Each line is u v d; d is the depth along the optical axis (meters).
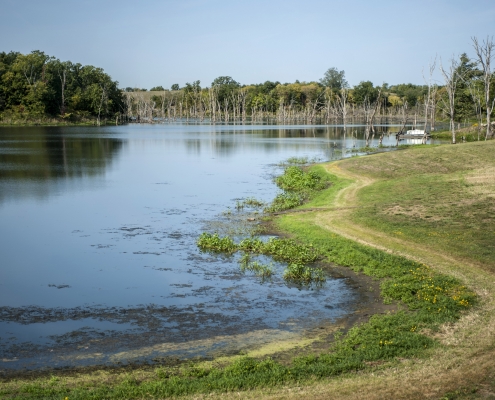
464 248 18.12
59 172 42.25
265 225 24.28
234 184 37.09
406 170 36.34
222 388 9.77
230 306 14.79
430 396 9.16
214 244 20.75
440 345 11.28
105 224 24.75
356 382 9.82
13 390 9.91
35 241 21.75
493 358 10.48
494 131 57.81
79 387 10.00
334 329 13.01
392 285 15.40
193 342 12.34
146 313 14.26
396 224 21.81
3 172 41.50
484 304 13.51
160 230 23.66
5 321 13.71
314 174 37.31
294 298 15.36
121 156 55.88
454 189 27.88
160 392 9.66
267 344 12.16
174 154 58.81
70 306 14.80
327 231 21.77
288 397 9.35
